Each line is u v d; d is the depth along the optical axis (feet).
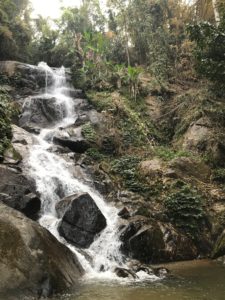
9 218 19.71
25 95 54.60
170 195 35.04
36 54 78.64
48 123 48.47
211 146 44.50
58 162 35.76
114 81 60.23
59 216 27.76
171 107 54.60
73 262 21.80
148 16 70.79
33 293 16.85
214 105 49.55
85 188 33.83
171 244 29.73
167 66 62.28
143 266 24.71
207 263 27.86
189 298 17.51
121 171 39.93
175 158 41.16
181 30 68.74
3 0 71.41
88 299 17.12
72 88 61.77
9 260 17.40
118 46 74.18
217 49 44.62
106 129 47.06
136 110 54.19
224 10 45.37
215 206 36.09
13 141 36.17
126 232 28.27
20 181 28.78
